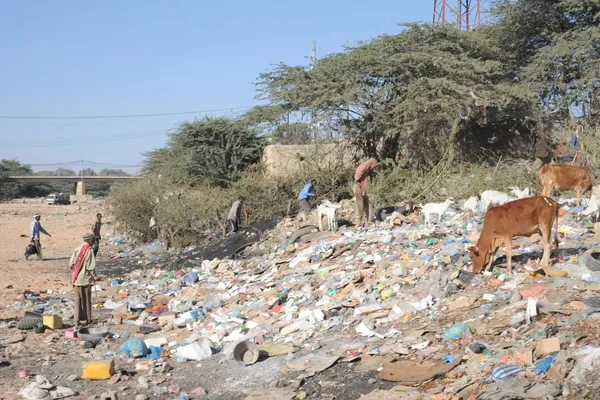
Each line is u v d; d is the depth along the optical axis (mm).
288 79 25391
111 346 11406
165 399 8500
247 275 15891
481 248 10508
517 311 8609
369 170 17391
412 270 11883
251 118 26078
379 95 23828
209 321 12336
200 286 15859
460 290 10383
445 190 19734
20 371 9781
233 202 23641
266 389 8141
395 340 9008
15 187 93375
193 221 24078
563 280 9297
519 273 10258
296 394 7844
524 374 6867
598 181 17531
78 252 12914
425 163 23562
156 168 33094
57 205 67188
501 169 20141
